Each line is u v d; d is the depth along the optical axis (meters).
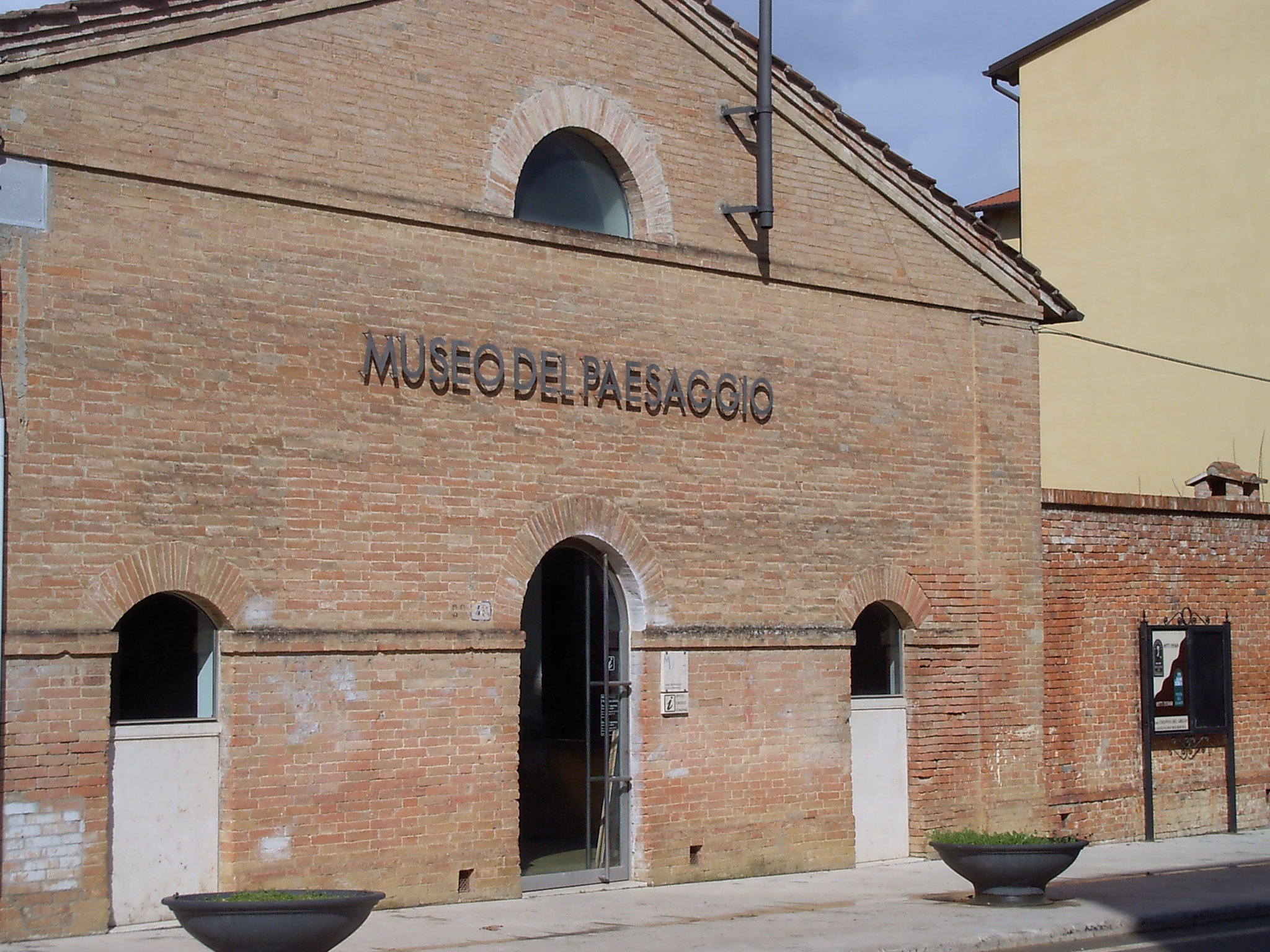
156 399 12.55
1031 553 18.91
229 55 13.12
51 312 12.08
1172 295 27.50
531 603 15.10
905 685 17.94
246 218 13.13
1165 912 14.33
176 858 12.59
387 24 14.09
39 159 12.07
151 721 12.61
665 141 16.08
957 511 18.27
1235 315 26.75
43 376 12.01
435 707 13.96
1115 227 28.27
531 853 14.87
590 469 15.14
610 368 15.34
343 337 13.59
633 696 15.52
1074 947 13.02
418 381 14.01
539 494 14.74
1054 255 28.92
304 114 13.51
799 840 16.56
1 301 11.84
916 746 17.83
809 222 17.14
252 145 13.18
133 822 12.40
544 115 15.12
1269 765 21.95
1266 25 26.78
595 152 15.88
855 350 17.47
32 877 11.75
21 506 11.84
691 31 16.34
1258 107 26.78
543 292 14.95
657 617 15.57
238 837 12.75
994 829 18.27
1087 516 19.89
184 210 12.80
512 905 14.00
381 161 13.94
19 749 11.74
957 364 18.45
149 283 12.58
